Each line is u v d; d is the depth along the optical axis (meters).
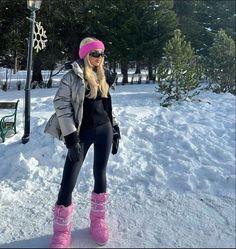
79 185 4.81
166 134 6.58
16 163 5.51
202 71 11.90
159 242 3.44
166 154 5.78
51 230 3.75
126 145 6.18
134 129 6.92
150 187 4.69
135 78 29.77
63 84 3.23
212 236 3.54
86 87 3.29
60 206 3.38
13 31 20.22
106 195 3.55
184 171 5.11
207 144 6.13
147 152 5.85
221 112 9.20
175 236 3.54
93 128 3.36
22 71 36.31
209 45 29.05
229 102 10.79
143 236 3.55
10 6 19.72
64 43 23.50
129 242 3.45
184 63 10.86
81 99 3.23
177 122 7.71
